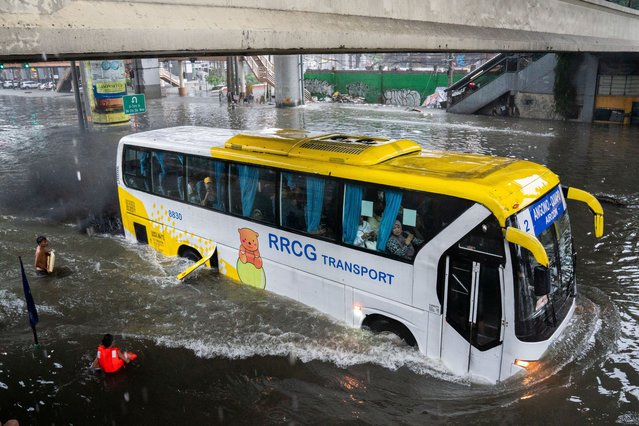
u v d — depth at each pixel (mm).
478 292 6195
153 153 10516
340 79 52750
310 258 8031
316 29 8562
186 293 9359
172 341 7883
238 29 7223
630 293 9195
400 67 54875
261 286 9000
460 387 6543
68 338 8047
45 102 50812
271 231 8547
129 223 11633
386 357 7164
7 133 28938
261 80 55719
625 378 6719
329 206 7621
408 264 6809
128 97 26781
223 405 6496
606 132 28656
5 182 17969
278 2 8047
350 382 6859
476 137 27125
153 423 6195
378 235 7078
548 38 17094
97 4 5816
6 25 4922
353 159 7398
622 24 23422
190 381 6969
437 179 6461
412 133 28875
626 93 31750
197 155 9562
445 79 46438
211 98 55812
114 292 9469
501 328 6102
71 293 9469
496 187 6117
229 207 9227
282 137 9000
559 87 33969
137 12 6137
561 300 6848
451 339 6586
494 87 37938
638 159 20781
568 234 7141
